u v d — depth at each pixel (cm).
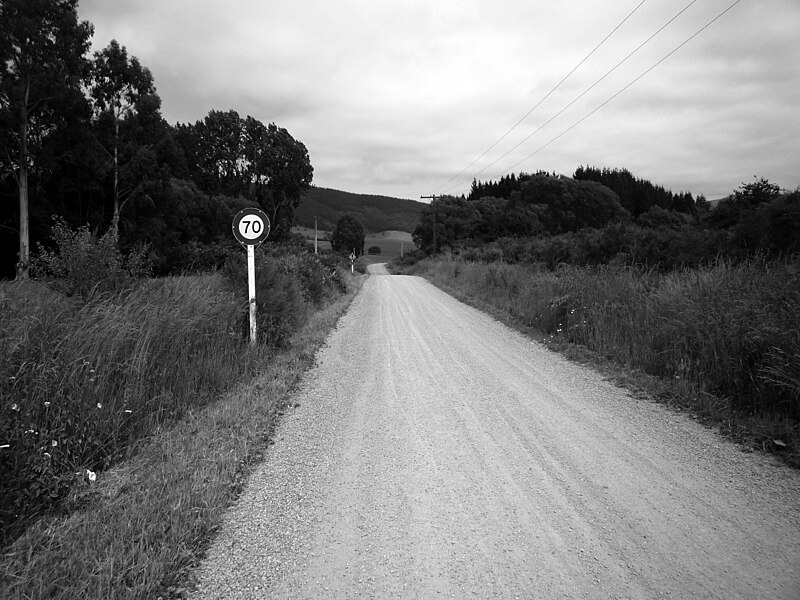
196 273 1047
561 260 2334
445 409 612
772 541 324
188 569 312
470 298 1984
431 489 407
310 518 369
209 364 722
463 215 8338
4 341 461
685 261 1489
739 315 630
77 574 304
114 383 550
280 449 502
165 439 523
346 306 1819
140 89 4234
